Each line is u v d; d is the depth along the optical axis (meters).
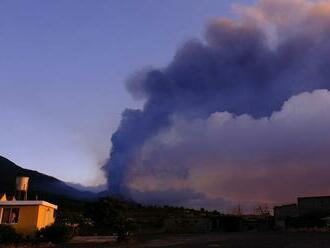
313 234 41.91
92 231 45.47
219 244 31.20
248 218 68.38
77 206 72.94
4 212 35.28
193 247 29.20
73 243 34.88
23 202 35.41
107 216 48.03
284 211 69.31
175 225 63.12
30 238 34.12
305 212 67.38
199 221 64.56
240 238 38.03
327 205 65.94
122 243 34.78
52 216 39.22
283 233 45.88
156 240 38.16
